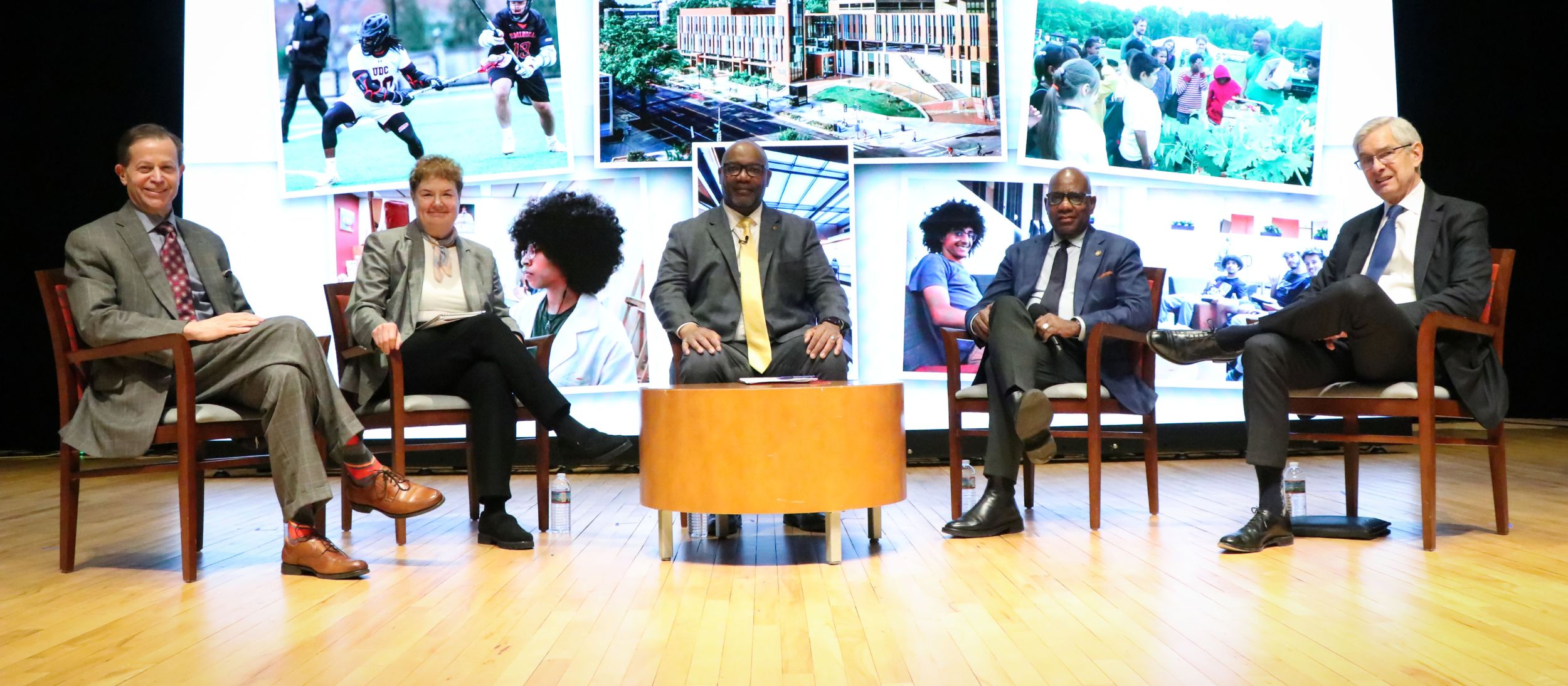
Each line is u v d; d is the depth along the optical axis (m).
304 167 4.73
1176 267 4.86
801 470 2.58
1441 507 3.36
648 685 1.63
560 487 3.22
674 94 4.74
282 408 2.52
